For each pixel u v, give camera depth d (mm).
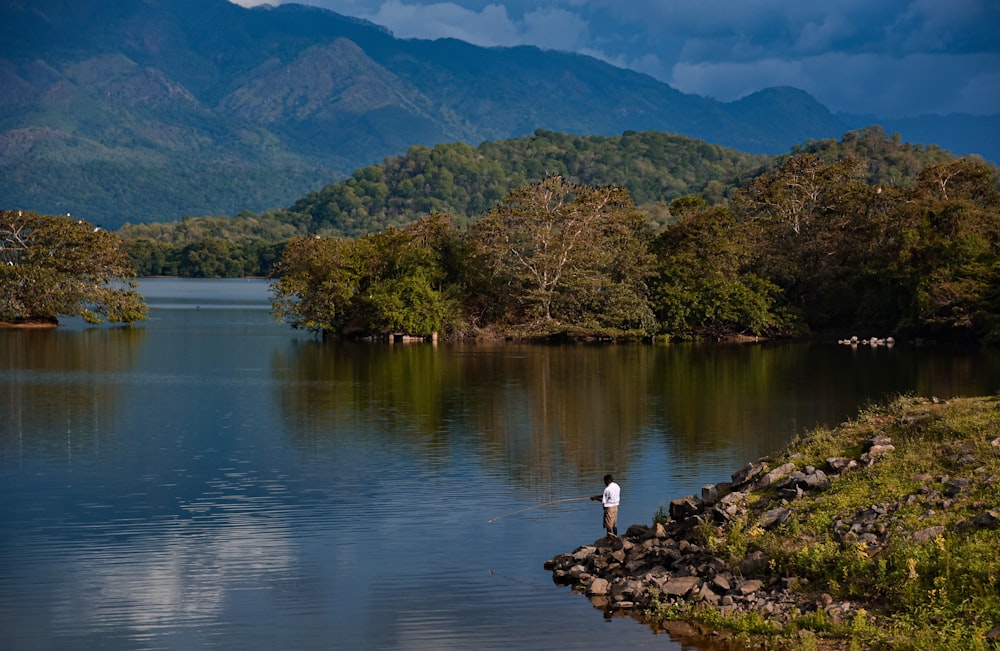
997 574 21422
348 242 111125
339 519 32406
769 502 27625
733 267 106625
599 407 55344
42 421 50625
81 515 32844
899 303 99812
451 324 103125
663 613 23500
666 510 32844
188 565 27875
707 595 23812
